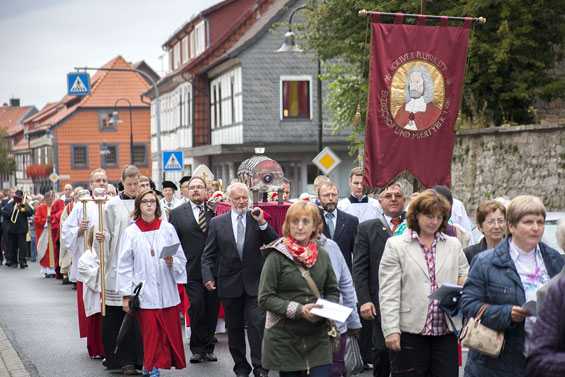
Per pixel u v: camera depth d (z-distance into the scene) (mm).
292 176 38969
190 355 10828
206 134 45094
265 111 38781
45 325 13461
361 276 7871
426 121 10422
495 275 5598
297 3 38562
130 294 8961
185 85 48062
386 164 10383
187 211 10898
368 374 9172
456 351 6520
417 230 6555
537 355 3475
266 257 6402
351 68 27766
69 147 79125
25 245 25375
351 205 10719
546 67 24219
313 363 6297
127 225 9797
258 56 38719
